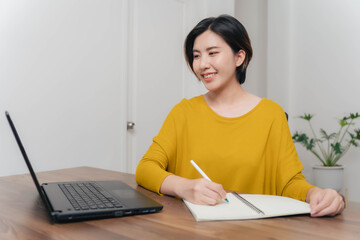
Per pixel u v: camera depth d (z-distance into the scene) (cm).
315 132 363
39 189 61
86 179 112
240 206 72
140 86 284
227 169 109
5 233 55
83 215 61
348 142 335
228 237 53
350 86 338
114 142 259
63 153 225
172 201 80
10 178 113
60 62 223
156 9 298
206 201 73
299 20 377
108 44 255
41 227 58
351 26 339
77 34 234
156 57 299
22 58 203
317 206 67
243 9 432
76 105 233
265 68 411
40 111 212
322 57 360
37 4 210
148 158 109
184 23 326
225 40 107
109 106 256
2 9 193
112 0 258
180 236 53
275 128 112
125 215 65
